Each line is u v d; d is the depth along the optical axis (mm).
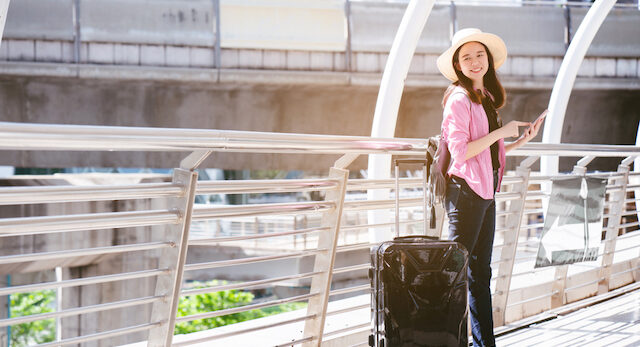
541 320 4742
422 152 3459
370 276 2986
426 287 2863
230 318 23453
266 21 15047
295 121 16062
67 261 13188
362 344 3572
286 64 15234
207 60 14922
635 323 4512
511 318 4742
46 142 2096
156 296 2602
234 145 2557
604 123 17812
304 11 15172
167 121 15422
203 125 15617
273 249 18047
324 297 3188
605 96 17281
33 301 27078
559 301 5121
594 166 18406
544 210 4688
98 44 14453
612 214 5695
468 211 3215
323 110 16078
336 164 3248
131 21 14492
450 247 2896
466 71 3303
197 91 15375
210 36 14844
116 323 14586
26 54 14117
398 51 7363
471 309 3500
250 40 15031
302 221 18594
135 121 15258
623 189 5586
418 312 2855
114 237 13859
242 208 2762
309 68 15328
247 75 14867
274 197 24906
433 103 16453
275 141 2695
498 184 3396
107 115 15117
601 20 9797
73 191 2230
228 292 23734
